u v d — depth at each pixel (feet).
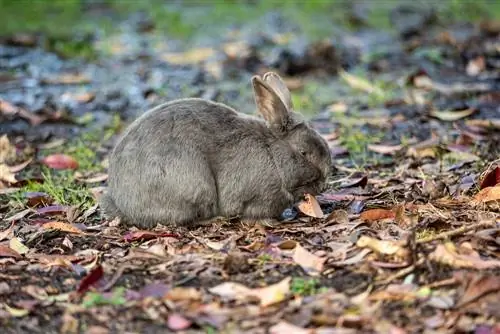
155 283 31.22
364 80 63.87
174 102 39.01
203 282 31.42
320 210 37.99
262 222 38.65
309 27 83.25
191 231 37.40
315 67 69.36
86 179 45.85
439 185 40.14
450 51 72.18
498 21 82.07
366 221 36.52
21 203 42.22
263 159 38.22
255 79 38.37
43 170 48.01
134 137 38.01
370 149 49.29
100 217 40.32
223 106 39.45
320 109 59.52
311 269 31.58
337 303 29.04
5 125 56.65
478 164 45.39
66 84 66.69
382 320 27.94
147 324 28.58
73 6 90.27
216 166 38.01
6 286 31.42
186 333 27.89
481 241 32.63
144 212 37.68
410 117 56.08
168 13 88.38
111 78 68.28
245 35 80.94
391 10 88.38
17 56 74.18
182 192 37.11
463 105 57.57
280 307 29.07
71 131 55.72
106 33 81.97
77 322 28.68
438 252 30.89
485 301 28.60
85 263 33.73
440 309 28.48
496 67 67.46
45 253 35.47
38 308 29.86
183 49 76.89
